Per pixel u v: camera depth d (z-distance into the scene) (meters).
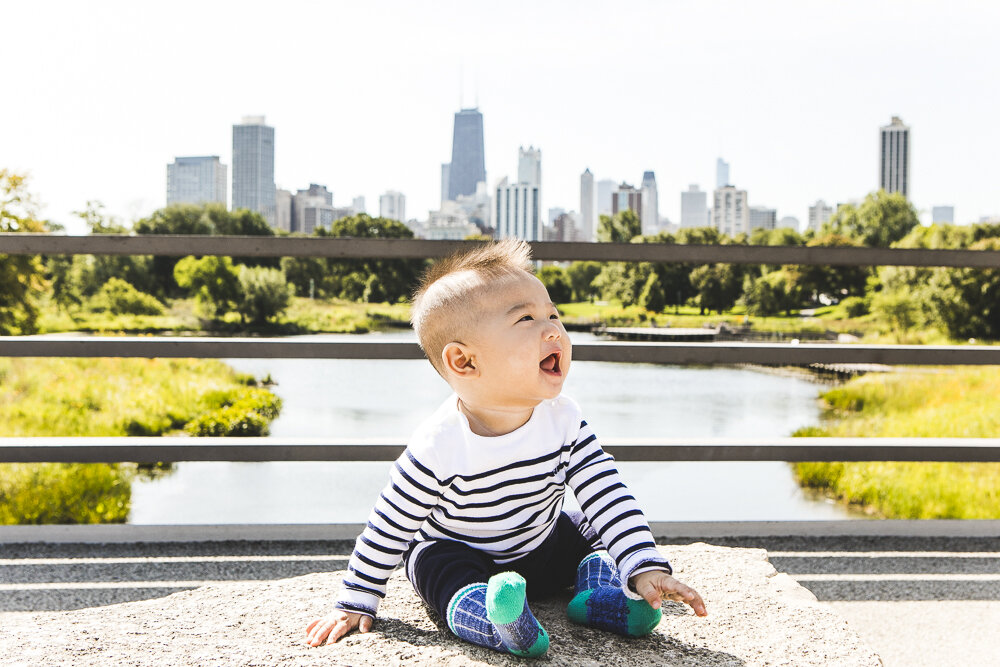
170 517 8.89
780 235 48.88
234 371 19.12
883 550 2.29
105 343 2.21
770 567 1.65
